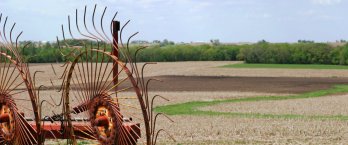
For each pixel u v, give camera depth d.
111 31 7.55
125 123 7.77
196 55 126.06
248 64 106.56
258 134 18.34
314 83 54.94
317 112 26.95
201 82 55.56
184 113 26.06
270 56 112.75
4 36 8.90
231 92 41.91
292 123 21.77
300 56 109.81
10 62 8.94
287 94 40.31
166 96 37.12
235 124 21.23
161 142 16.02
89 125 8.38
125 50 7.21
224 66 98.06
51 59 100.81
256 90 44.41
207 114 25.59
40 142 8.56
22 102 28.28
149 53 122.12
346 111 27.48
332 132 19.08
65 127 8.52
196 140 16.64
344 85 51.69
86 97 8.02
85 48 7.84
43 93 37.03
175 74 72.00
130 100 30.11
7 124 9.20
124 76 53.62
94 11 7.60
